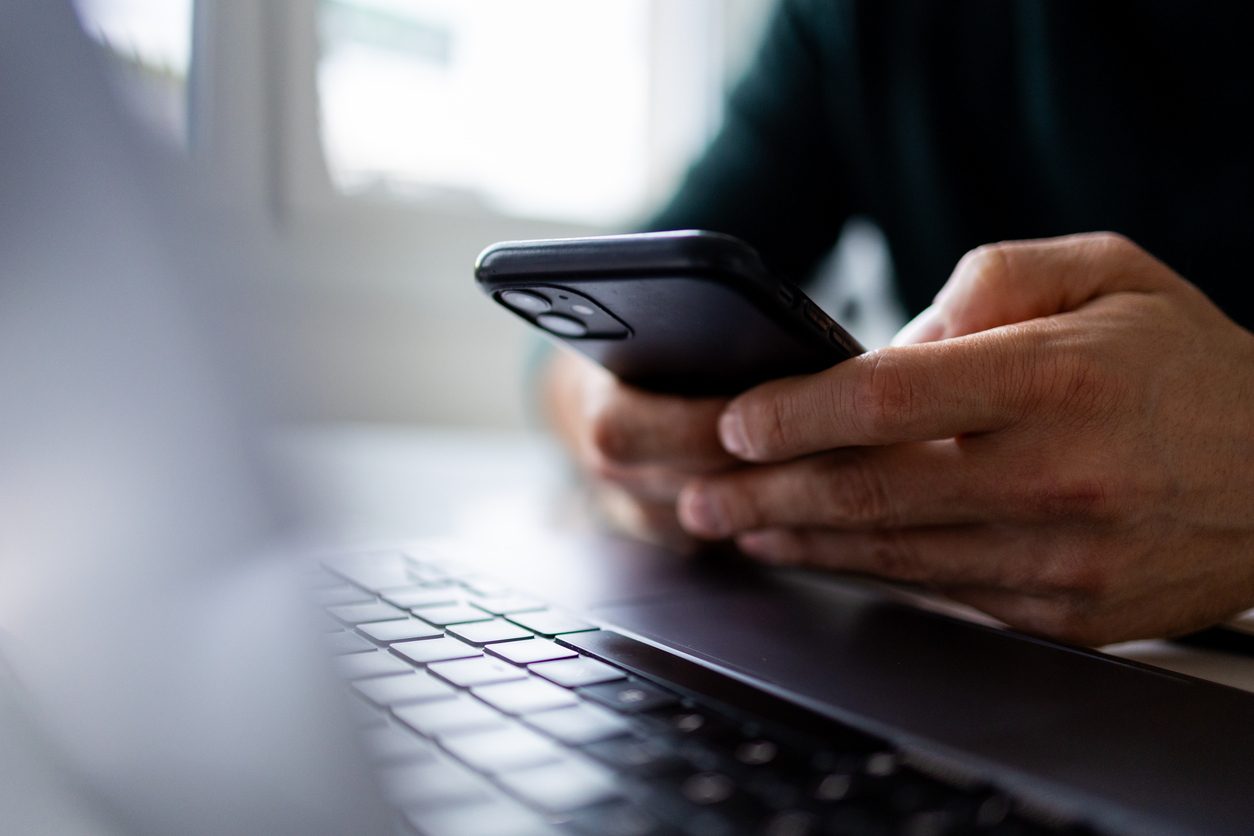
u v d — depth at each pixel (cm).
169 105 22
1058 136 81
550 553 48
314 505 21
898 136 92
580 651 28
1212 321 42
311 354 114
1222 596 40
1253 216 73
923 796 18
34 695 19
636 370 44
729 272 28
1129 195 78
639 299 30
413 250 123
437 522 62
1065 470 37
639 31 146
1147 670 31
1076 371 36
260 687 18
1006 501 38
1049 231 87
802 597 41
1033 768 21
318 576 37
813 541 47
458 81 128
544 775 18
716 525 49
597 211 144
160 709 18
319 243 115
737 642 31
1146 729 25
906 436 36
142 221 20
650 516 62
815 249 102
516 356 130
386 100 122
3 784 18
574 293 31
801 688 25
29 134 19
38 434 20
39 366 20
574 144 141
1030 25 81
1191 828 19
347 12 118
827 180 101
